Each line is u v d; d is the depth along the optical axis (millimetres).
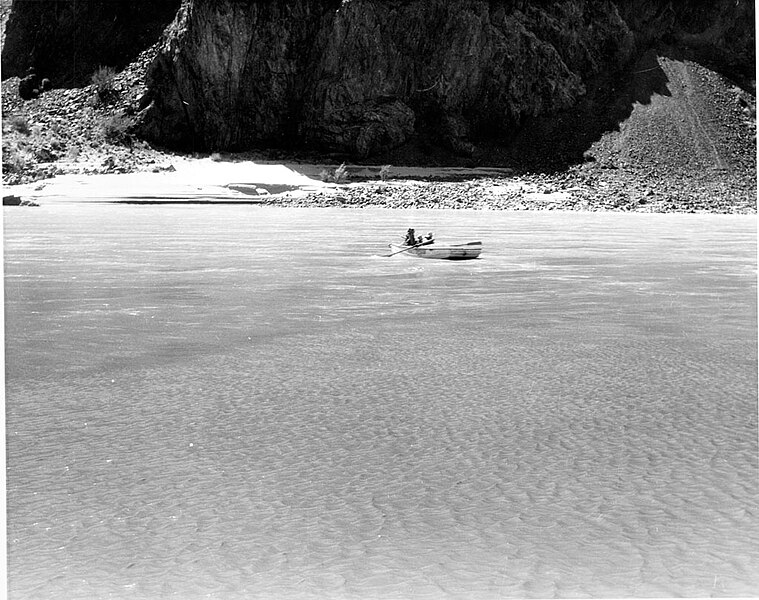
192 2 76812
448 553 6820
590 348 14203
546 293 20516
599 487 8055
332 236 35312
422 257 27625
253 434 9516
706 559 6734
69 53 88062
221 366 12719
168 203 60156
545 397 11094
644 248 32125
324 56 77750
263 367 12680
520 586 6371
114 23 87812
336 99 77812
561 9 86438
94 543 6984
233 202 61500
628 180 72688
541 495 7891
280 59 78312
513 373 12430
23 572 6555
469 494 7906
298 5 77625
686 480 8242
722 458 8820
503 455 8906
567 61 86000
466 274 24000
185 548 6914
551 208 59688
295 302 18812
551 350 14016
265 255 27953
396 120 78562
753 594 6230
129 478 8258
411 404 10719
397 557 6758
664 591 6289
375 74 78500
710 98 84062
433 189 66062
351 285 21531
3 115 77625
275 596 6215
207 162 74188
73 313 17125
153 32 86625
